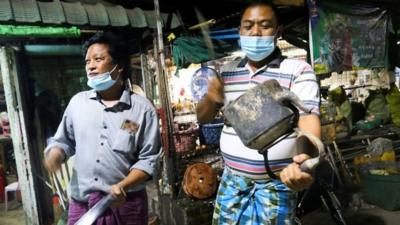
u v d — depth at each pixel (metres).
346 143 5.63
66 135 1.91
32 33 3.07
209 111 1.66
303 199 3.44
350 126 5.68
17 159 3.71
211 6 4.33
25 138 3.58
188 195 3.91
